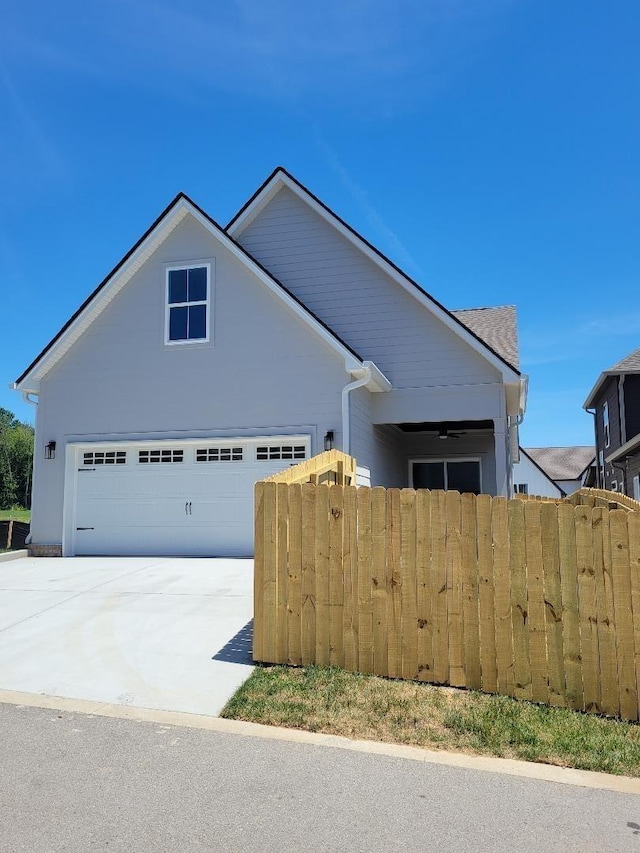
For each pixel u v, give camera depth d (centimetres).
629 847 309
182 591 874
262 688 512
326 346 1232
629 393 2280
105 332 1338
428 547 541
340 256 1434
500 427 1316
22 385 1334
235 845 304
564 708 492
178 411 1288
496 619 517
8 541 1416
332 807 341
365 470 1310
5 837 311
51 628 695
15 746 416
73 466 1334
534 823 329
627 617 487
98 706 485
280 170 1452
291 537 580
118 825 322
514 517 519
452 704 486
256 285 1277
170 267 1322
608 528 496
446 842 310
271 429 1240
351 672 548
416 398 1357
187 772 380
